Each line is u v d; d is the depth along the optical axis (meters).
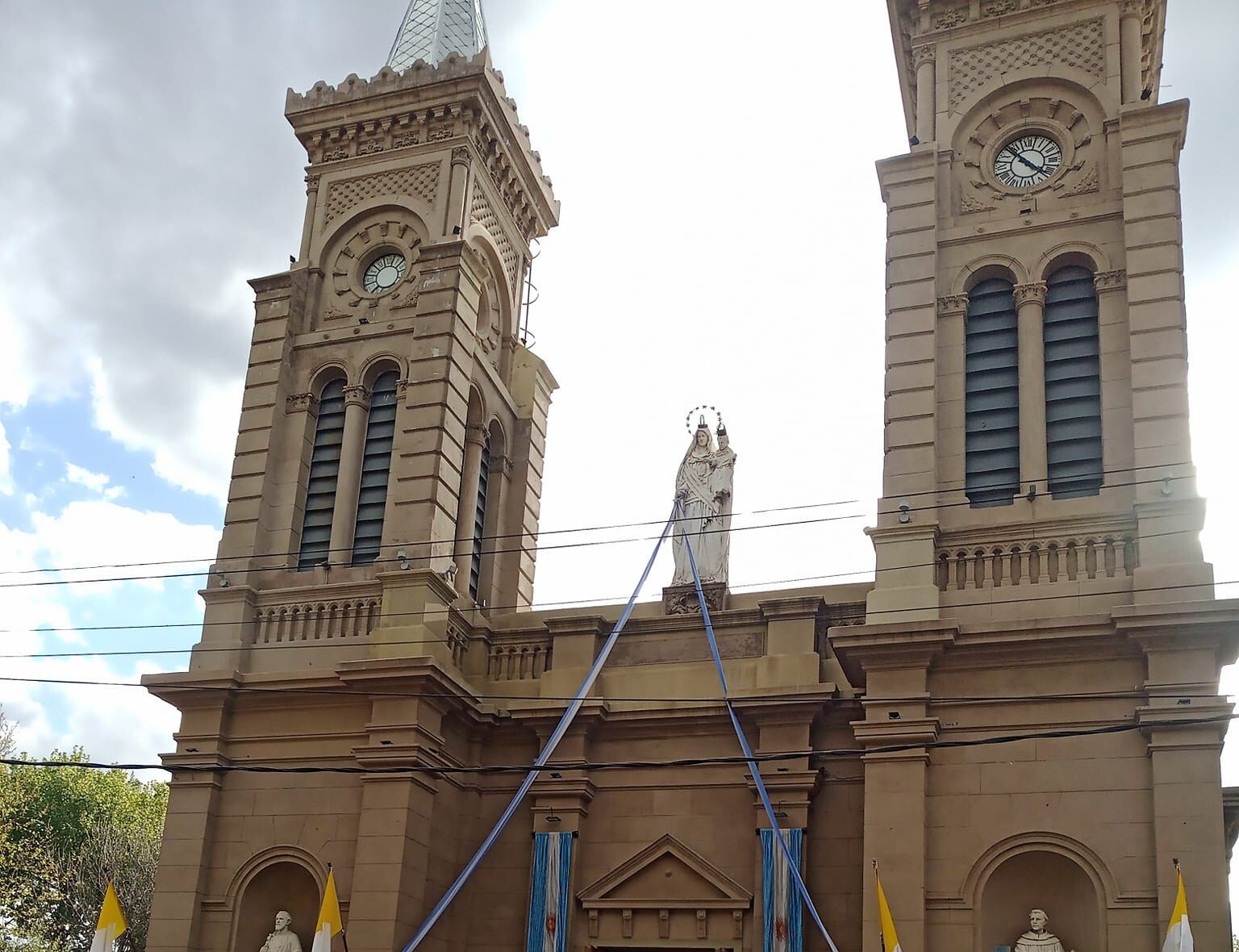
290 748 33.47
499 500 39.91
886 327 33.28
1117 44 34.47
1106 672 28.14
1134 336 30.78
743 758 29.48
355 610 34.69
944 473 31.75
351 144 41.00
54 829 68.12
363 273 39.78
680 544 35.09
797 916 29.64
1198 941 25.20
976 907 27.31
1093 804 27.25
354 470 36.97
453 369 36.88
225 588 35.56
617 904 31.41
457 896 32.81
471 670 35.38
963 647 28.83
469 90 39.75
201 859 32.75
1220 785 26.16
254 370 38.56
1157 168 32.31
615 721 33.16
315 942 29.94
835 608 32.91
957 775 28.31
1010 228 33.53
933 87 35.81
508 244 42.62
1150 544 28.75
